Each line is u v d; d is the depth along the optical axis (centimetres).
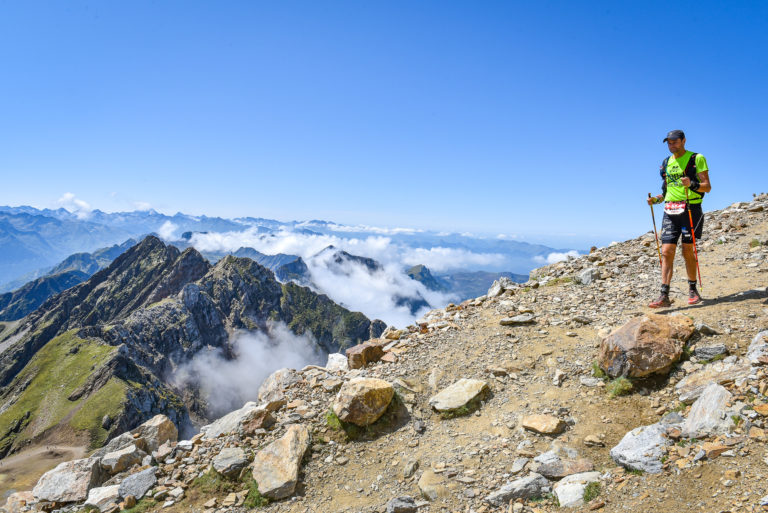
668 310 491
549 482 345
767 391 331
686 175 477
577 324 525
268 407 501
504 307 623
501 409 433
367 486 394
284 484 402
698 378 381
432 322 646
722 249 651
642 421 373
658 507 296
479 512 338
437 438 424
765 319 417
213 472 439
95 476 471
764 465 291
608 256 743
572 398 417
